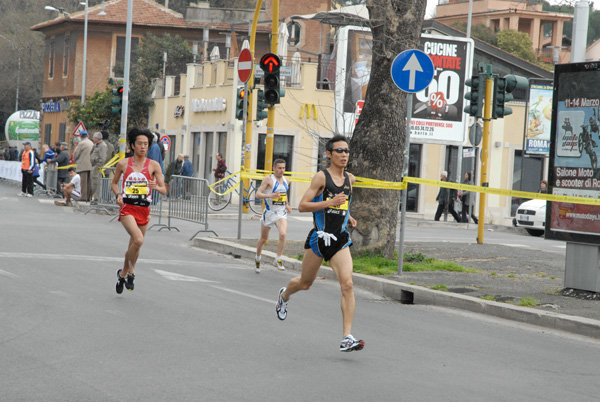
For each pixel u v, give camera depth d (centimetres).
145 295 1939
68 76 10369
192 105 7738
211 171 7394
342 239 1514
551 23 14325
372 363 1381
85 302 1791
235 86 6950
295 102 7000
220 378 1225
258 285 2275
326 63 7462
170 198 3888
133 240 1892
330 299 2102
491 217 7269
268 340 1517
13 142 11781
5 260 2348
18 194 6200
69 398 1091
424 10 2838
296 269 2697
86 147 5091
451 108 6462
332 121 7069
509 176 7338
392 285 2292
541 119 6638
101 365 1271
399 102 2797
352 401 1133
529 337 1750
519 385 1288
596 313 1936
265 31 9712
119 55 10125
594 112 2156
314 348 1473
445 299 2147
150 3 10244
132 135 1950
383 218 2781
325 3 9681
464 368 1389
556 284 2427
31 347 1363
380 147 2770
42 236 3073
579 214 2175
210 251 3130
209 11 10056
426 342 1606
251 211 5406
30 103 14600
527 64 7700
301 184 7031
